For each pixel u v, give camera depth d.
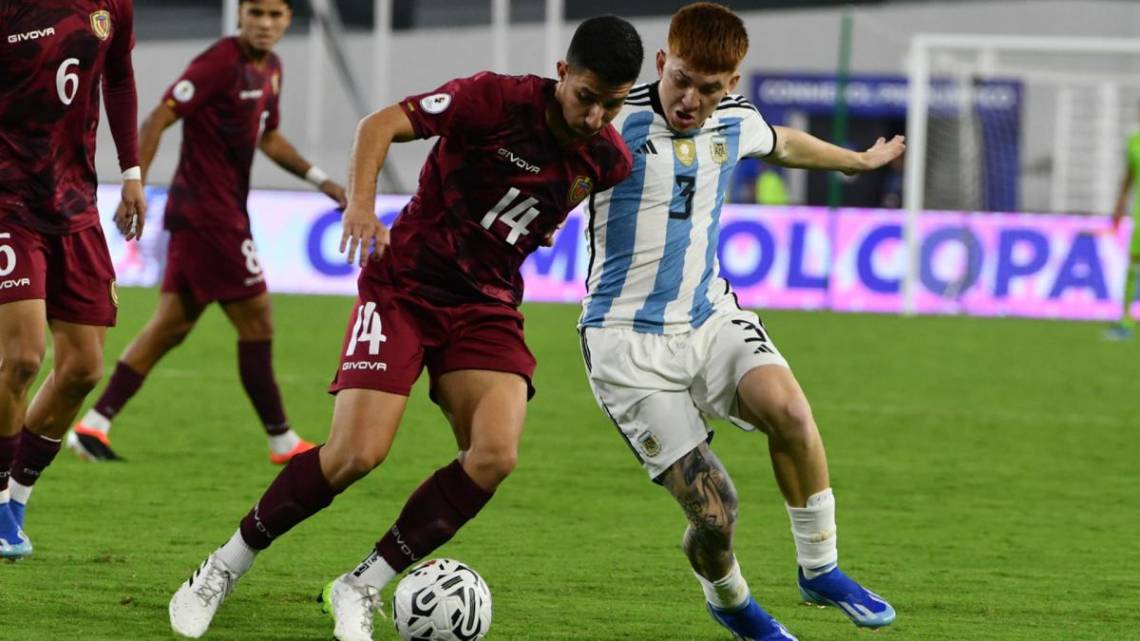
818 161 18.58
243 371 28.14
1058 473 30.19
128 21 19.86
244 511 23.73
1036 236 64.69
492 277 16.38
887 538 23.45
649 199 17.00
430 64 83.00
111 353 44.41
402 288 16.16
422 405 37.22
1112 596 19.81
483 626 15.83
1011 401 40.22
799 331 55.38
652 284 17.09
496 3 67.88
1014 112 80.19
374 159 15.25
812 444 16.36
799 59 95.88
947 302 64.69
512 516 24.17
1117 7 95.50
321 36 71.81
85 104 19.27
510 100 15.69
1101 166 91.00
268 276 63.69
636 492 26.67
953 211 65.50
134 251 63.19
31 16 18.52
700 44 16.14
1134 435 35.34
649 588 19.50
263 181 72.12
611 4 87.81
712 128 17.38
